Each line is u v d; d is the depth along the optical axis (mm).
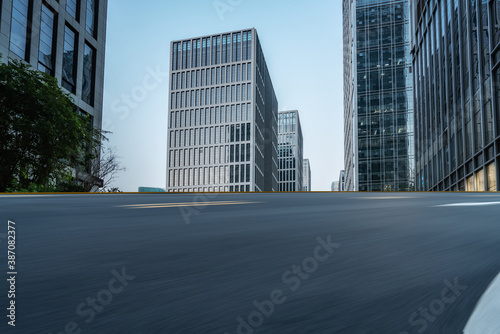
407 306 1264
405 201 7867
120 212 4965
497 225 3398
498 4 31750
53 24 42250
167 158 153625
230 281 1537
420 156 57594
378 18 102250
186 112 155875
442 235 2795
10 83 21609
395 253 2115
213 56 158125
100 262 1865
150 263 1840
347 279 1582
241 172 145875
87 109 48031
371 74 99062
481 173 35031
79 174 29297
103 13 52562
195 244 2412
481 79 34625
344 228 3260
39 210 5316
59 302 1277
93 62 50312
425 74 54469
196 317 1167
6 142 21672
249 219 4078
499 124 31750
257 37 160750
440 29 47000
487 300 1289
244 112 150250
